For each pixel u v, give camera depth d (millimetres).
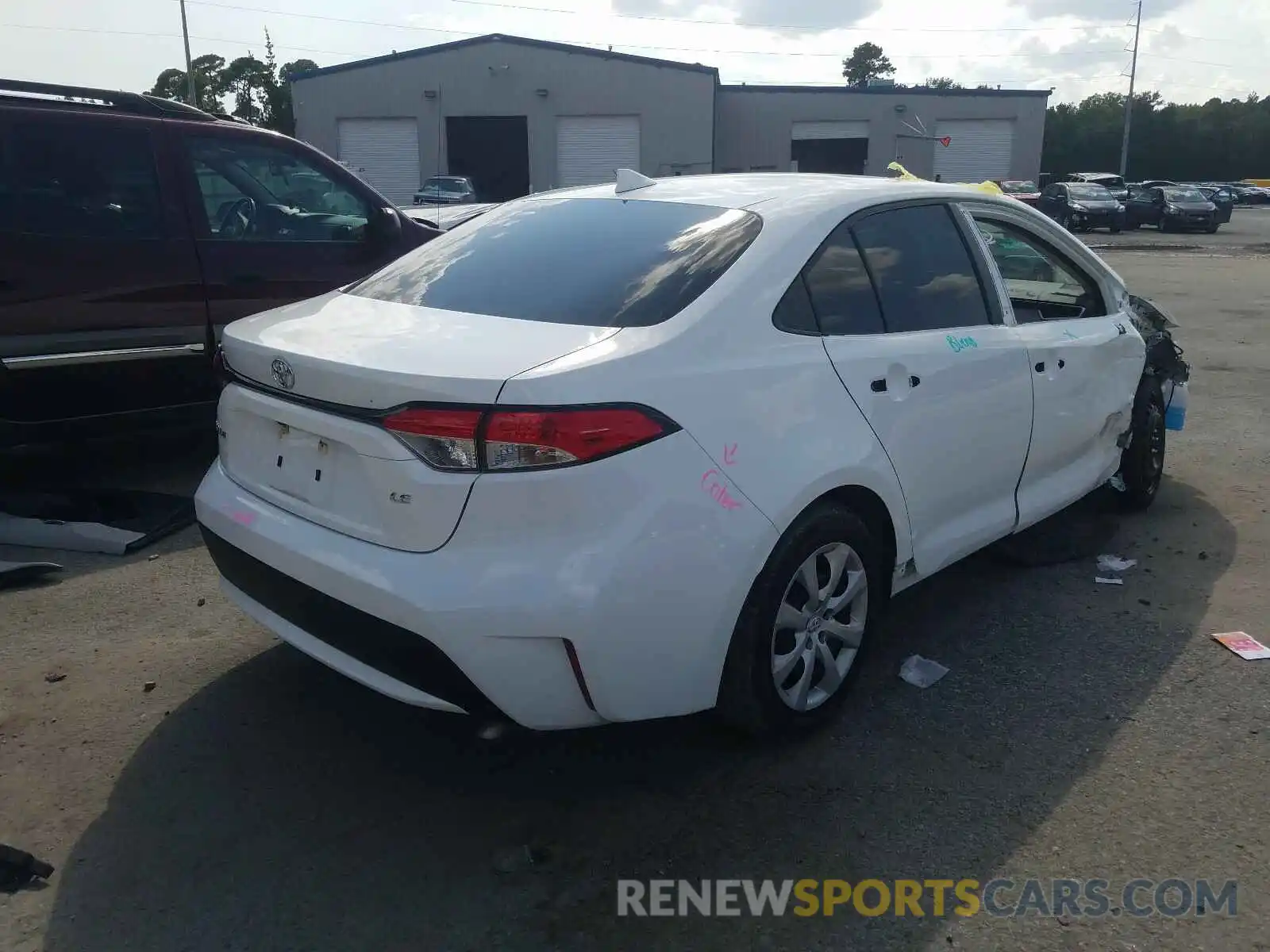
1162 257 24516
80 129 5152
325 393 2705
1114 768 3102
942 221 3785
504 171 41219
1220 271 20406
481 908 2541
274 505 2967
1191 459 6398
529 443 2443
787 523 2855
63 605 4184
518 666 2512
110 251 5203
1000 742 3240
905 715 3398
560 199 3801
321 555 2709
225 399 3209
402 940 2434
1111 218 34062
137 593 4305
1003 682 3617
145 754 3154
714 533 2682
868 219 3465
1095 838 2785
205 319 5555
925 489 3471
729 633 2789
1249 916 2506
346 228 6141
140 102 5449
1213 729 3314
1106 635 3982
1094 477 4621
